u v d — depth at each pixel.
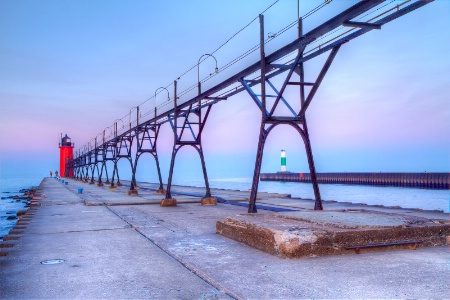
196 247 7.32
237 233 7.95
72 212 15.00
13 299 4.38
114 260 6.36
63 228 10.35
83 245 7.79
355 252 6.42
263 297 4.26
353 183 93.75
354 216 8.30
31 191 52.53
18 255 6.83
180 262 6.16
